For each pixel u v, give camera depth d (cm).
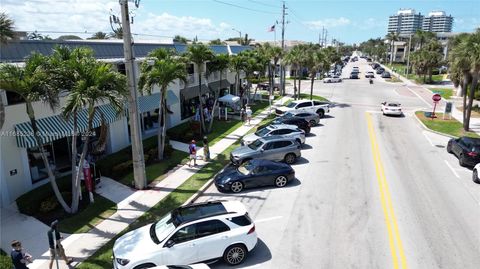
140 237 1077
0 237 1285
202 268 913
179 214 1123
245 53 4391
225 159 2177
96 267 1098
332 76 7419
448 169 1969
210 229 1062
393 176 1850
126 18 1549
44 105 1705
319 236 1250
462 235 1255
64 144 1944
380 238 1231
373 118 3488
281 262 1100
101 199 1602
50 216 1433
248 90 4319
